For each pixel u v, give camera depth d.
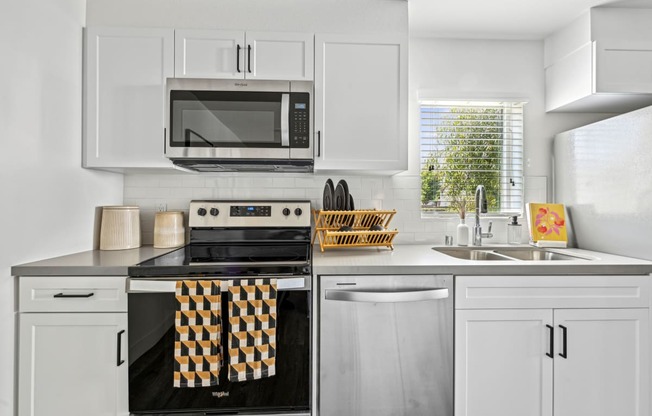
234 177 2.17
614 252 1.80
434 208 2.28
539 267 1.50
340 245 1.87
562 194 2.19
